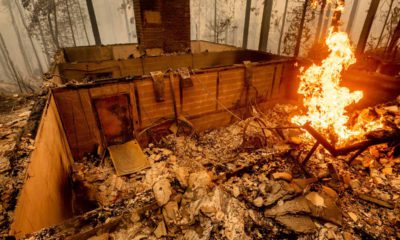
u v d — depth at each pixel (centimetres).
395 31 927
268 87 733
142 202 269
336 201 319
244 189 324
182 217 259
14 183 210
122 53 1029
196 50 1350
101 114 503
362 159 425
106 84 480
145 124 564
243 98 693
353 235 266
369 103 625
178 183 308
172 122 599
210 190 306
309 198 307
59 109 460
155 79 518
